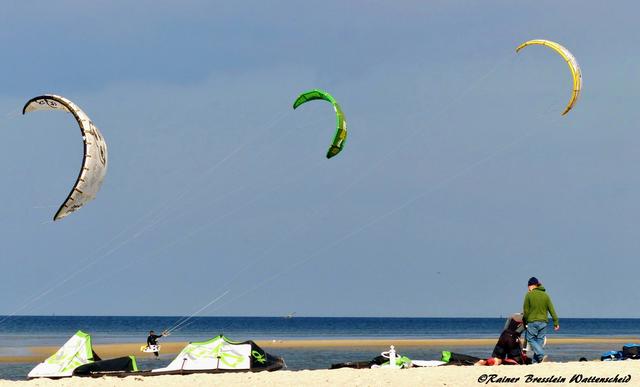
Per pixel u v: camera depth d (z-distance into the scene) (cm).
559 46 12256
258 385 6981
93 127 9438
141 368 14962
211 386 7006
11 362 18275
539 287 8550
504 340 8612
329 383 7031
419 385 6944
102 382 7325
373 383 7012
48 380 7581
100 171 9550
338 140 11556
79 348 9406
